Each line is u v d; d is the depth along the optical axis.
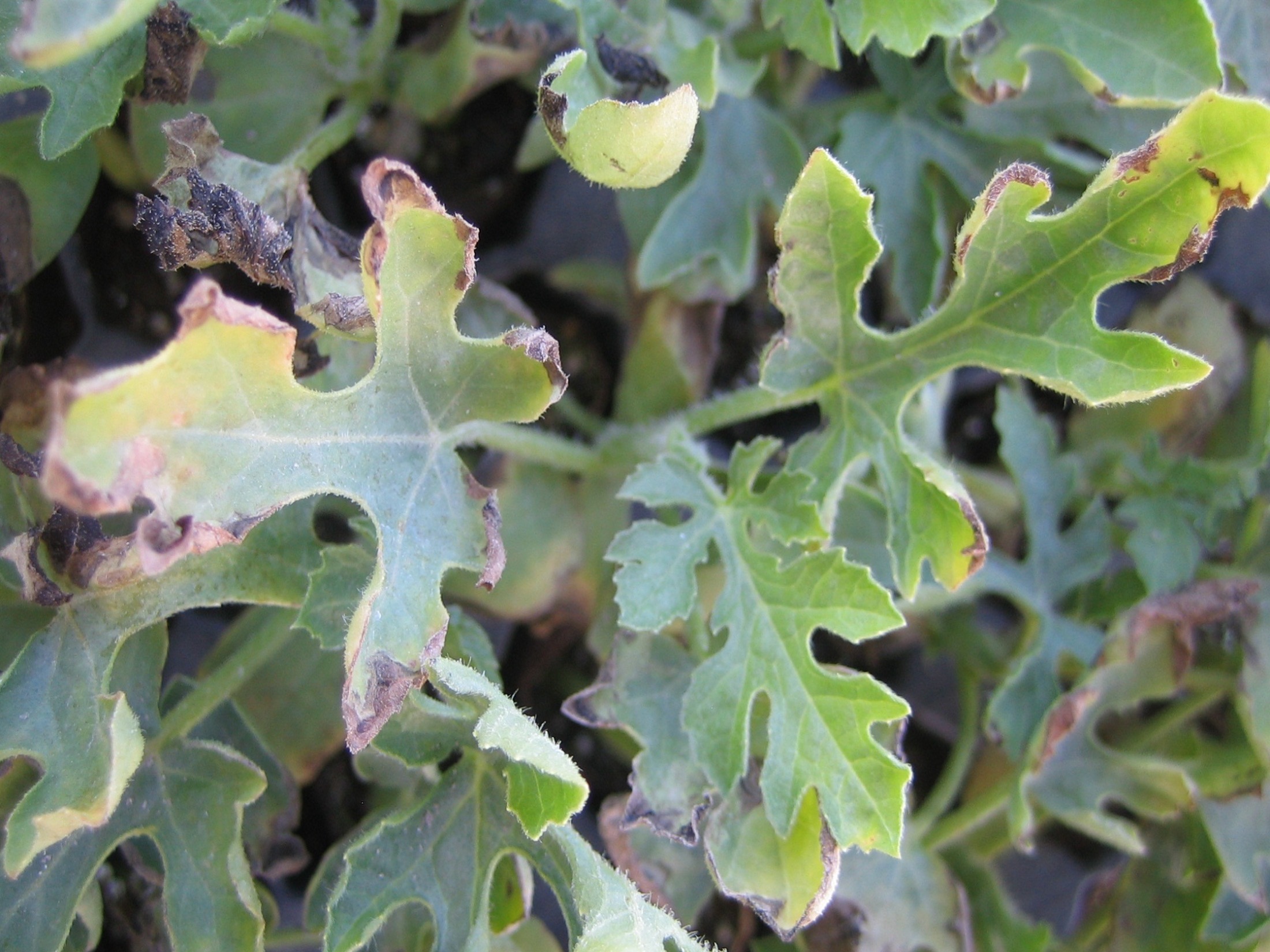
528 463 0.29
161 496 0.20
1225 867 0.28
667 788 0.25
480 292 0.28
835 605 0.25
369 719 0.21
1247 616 0.28
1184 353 0.23
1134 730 0.30
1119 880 0.30
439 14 0.29
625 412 0.30
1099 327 0.23
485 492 0.23
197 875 0.24
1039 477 0.29
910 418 0.30
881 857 0.29
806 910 0.24
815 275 0.25
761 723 0.26
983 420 0.33
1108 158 0.30
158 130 0.27
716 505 0.26
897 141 0.29
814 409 0.31
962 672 0.30
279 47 0.28
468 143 0.30
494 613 0.29
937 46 0.29
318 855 0.29
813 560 0.25
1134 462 0.30
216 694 0.25
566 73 0.22
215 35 0.24
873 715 0.24
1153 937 0.29
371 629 0.22
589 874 0.23
